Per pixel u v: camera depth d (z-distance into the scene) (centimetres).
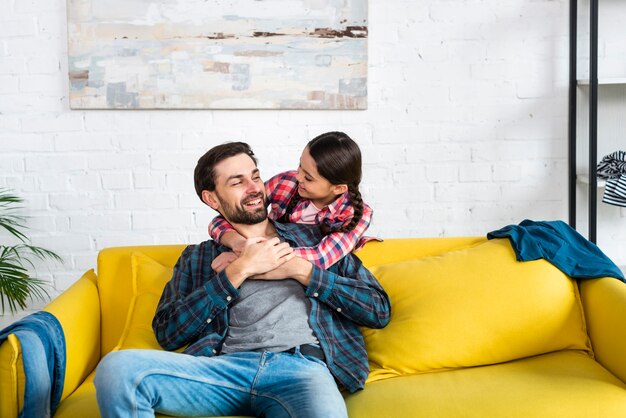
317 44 341
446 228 355
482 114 350
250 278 214
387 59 346
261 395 192
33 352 186
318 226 232
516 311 217
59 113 345
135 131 347
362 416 189
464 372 212
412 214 354
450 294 221
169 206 351
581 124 345
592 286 223
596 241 335
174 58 340
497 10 345
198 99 342
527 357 220
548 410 185
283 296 212
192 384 187
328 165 221
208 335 208
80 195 349
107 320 234
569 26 344
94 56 339
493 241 238
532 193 354
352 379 203
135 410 174
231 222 224
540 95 349
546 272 224
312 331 209
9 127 345
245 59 341
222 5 338
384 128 349
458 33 346
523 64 347
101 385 175
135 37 339
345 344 212
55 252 351
